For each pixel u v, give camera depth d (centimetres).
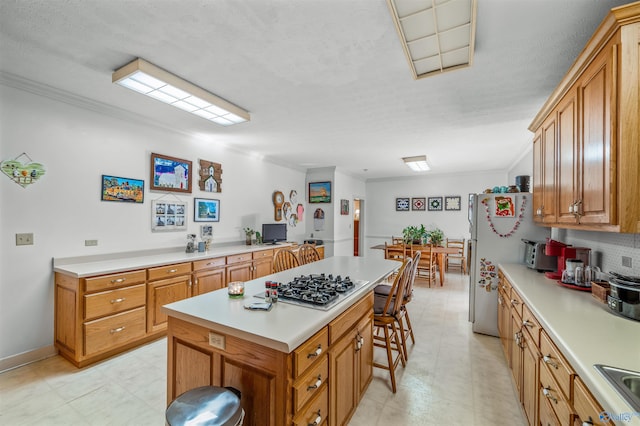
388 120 319
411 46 177
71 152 263
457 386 216
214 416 101
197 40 177
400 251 530
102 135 285
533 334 156
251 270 402
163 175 342
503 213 310
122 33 171
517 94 249
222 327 126
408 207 728
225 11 151
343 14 152
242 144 431
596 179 141
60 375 222
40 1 144
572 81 169
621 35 120
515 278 229
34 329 241
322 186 632
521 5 143
